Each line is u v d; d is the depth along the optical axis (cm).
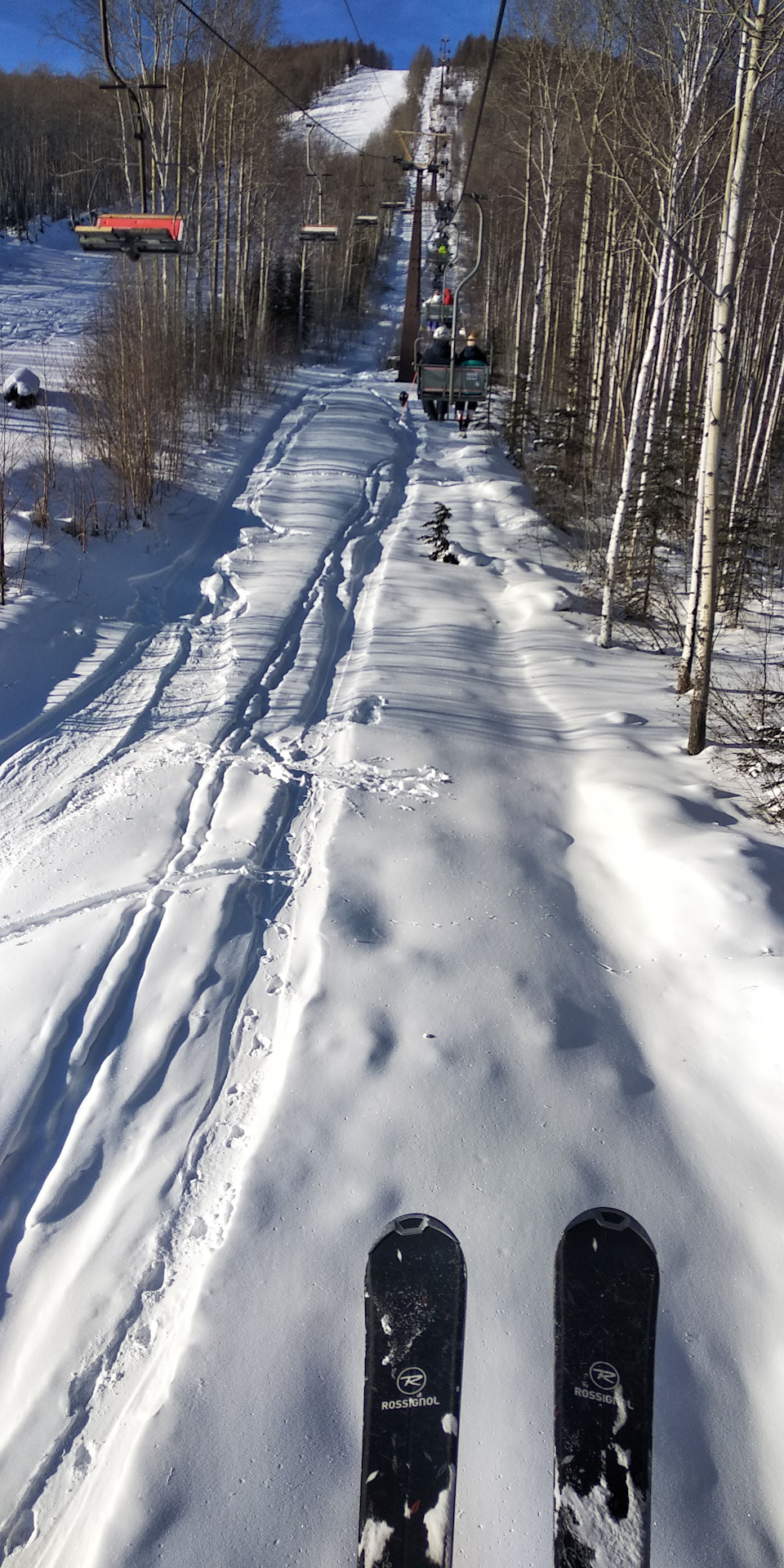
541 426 1817
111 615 884
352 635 920
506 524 1391
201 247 2048
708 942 451
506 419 2003
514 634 970
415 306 2758
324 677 810
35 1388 268
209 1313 281
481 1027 400
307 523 1255
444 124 5791
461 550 1227
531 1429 260
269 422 1855
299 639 880
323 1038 388
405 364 2783
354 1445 254
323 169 3925
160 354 1445
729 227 592
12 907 470
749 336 1662
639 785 607
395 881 502
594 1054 392
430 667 837
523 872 522
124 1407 263
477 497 1516
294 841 544
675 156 838
